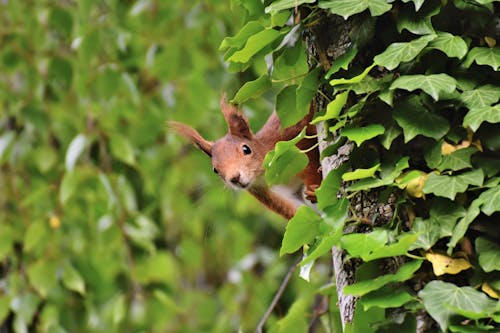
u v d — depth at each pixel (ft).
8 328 35.70
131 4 41.22
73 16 38.45
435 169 15.72
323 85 17.57
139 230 35.63
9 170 38.91
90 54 36.70
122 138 35.70
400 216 15.88
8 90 39.19
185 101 39.19
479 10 16.24
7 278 35.73
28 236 34.53
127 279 38.73
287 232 16.46
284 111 18.08
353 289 15.34
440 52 16.07
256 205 37.50
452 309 14.39
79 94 37.35
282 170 17.87
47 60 38.93
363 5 16.25
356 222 16.39
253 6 18.74
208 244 40.11
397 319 15.29
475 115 15.38
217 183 37.47
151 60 37.93
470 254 15.31
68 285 33.96
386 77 16.20
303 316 25.40
